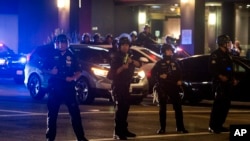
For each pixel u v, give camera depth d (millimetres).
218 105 23484
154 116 28812
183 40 45938
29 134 22625
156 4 51062
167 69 23234
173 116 29172
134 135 22266
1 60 47531
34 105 32750
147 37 42625
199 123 26703
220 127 23719
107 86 32844
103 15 53688
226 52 23438
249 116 29812
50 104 19609
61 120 26641
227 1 49250
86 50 34469
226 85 23344
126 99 21719
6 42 61219
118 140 21531
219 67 23297
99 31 53625
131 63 21812
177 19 52312
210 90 34688
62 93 19547
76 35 48750
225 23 49969
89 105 33469
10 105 32594
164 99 23266
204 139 22031
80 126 19891
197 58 35531
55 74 19469
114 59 21750
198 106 34844
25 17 58625
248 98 33406
